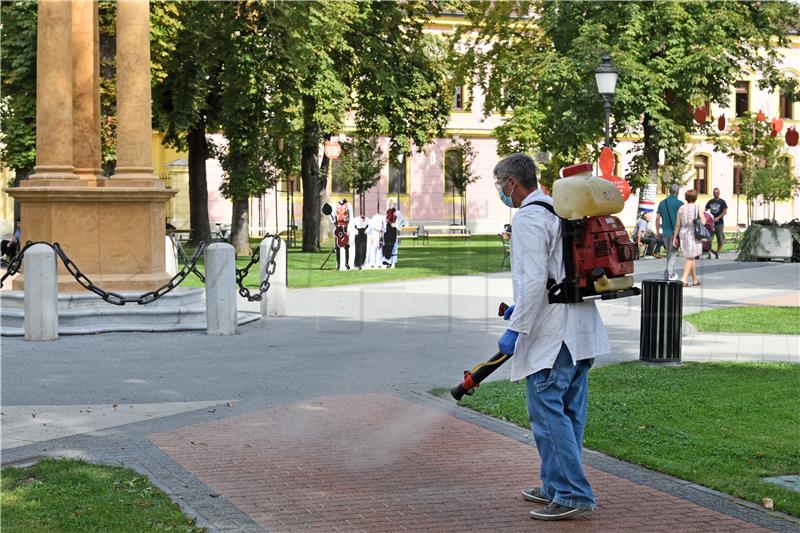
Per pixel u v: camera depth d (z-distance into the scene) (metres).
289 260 32.53
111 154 36.78
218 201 55.56
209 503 7.01
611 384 11.86
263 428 9.28
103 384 12.02
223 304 16.86
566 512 6.77
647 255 38.56
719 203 38.53
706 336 16.34
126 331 17.09
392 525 6.58
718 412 10.34
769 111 65.38
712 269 31.52
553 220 6.76
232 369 13.02
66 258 16.72
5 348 15.30
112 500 7.03
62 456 8.41
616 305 21.17
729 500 7.29
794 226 37.38
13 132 39.91
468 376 7.10
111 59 36.19
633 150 45.41
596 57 36.28
